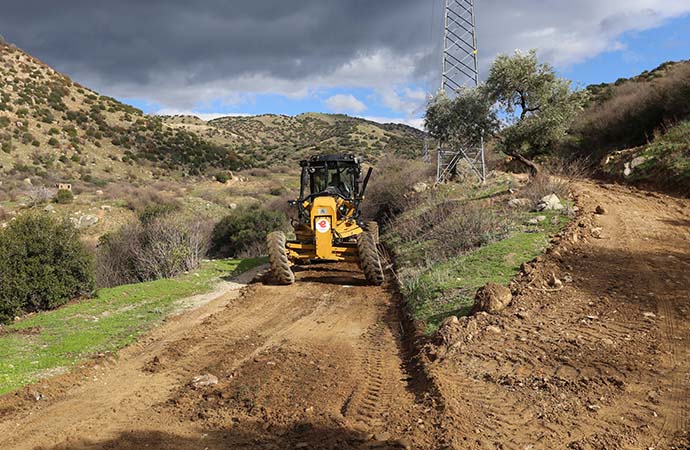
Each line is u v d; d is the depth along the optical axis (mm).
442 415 4469
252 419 4711
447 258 10922
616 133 27000
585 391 4715
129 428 4660
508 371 5285
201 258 15797
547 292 7496
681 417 4156
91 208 30406
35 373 6070
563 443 3928
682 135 18875
